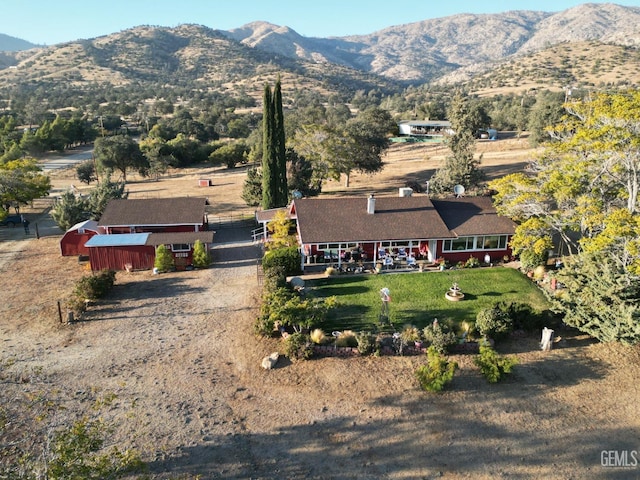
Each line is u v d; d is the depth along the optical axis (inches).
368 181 2935.5
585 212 1181.1
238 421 786.8
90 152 5088.6
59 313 1135.0
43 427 754.8
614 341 999.0
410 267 1501.0
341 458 706.8
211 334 1076.5
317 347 978.7
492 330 1010.1
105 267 1523.1
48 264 1590.8
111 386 876.6
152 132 5211.6
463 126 2282.2
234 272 1493.6
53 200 2719.0
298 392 862.5
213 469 683.4
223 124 6491.1
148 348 1016.2
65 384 880.3
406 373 914.1
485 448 725.3
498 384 881.5
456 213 1626.5
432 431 761.0
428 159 3489.2
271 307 1066.1
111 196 2066.9
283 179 1978.3
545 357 967.0
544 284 1320.1
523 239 1349.7
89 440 526.3
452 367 860.6
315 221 1534.2
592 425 773.9
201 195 2847.0
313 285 1358.3
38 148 4638.3
